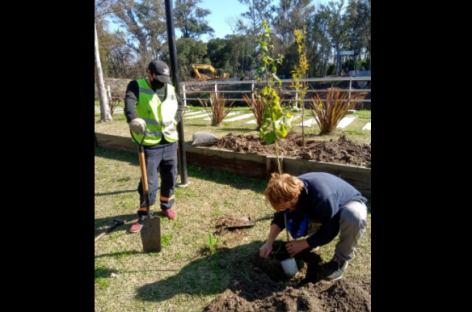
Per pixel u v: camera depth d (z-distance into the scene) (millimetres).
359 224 2211
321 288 2201
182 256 2822
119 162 5863
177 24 46094
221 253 2816
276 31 37562
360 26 34812
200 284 2445
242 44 43656
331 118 5836
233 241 3002
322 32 36281
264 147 4789
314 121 7562
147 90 3080
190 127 7684
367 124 6965
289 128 2555
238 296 2234
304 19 36469
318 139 5473
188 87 21078
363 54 37281
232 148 4852
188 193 4191
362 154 4133
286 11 38031
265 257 2541
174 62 3711
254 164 4504
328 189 2262
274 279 2525
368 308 1910
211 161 4945
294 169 4215
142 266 2703
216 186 4395
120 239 3170
